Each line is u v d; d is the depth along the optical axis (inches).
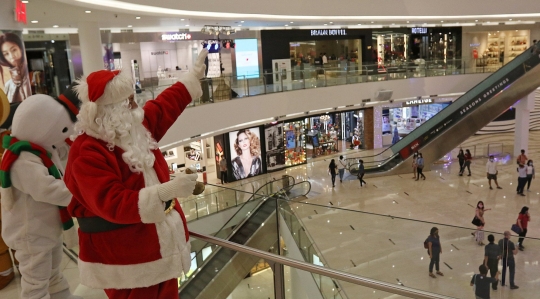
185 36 693.9
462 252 295.1
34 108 91.3
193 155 719.1
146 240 66.1
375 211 512.4
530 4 724.7
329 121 851.4
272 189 552.4
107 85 64.4
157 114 78.7
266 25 723.4
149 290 69.3
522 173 527.2
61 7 377.1
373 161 673.6
